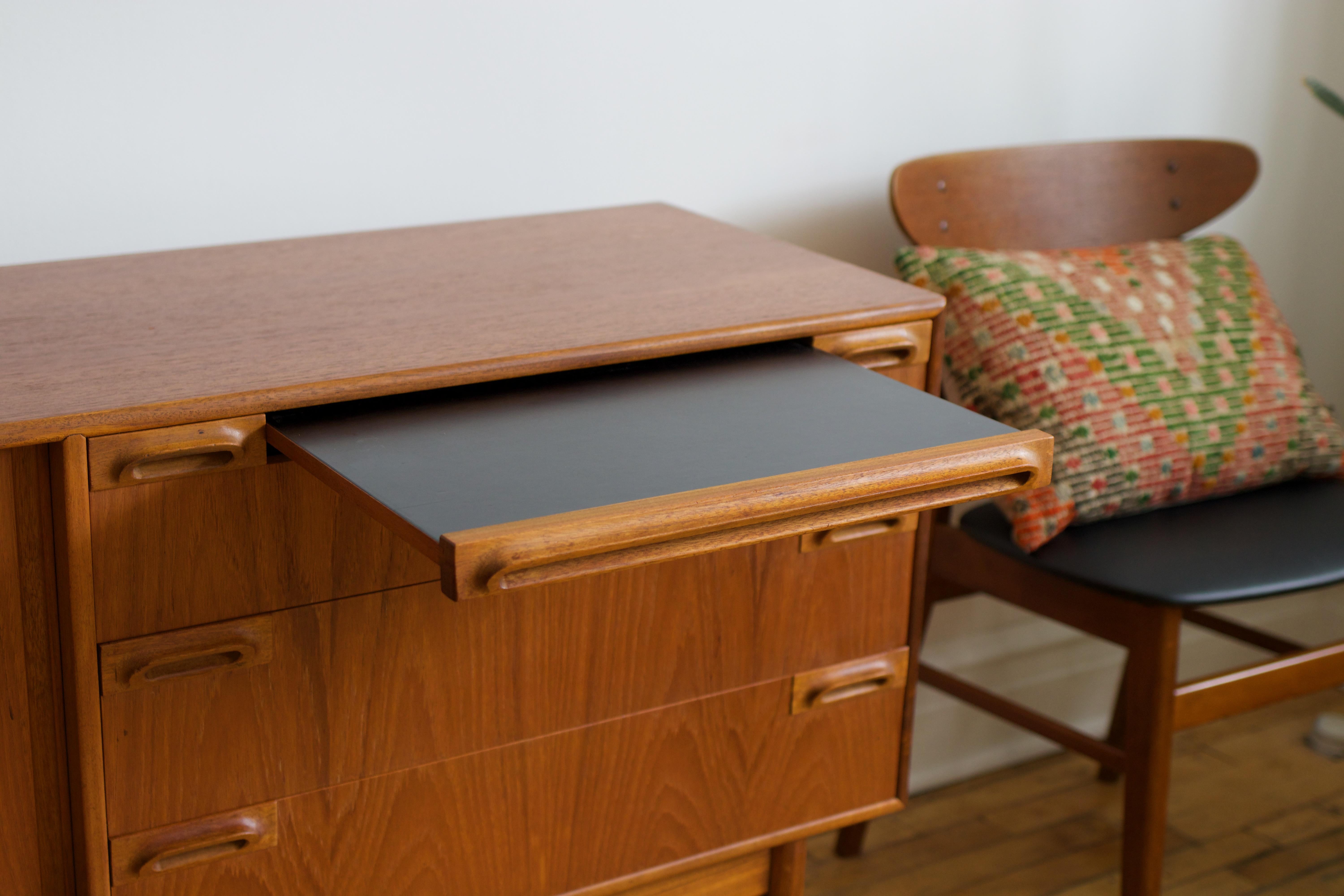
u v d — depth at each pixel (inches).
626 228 55.3
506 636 40.9
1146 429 58.4
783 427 35.2
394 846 41.4
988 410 58.9
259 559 36.9
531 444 34.0
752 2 62.0
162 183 52.8
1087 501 57.3
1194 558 55.9
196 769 37.8
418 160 57.1
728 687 45.3
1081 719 82.9
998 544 58.7
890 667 48.4
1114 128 73.8
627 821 45.1
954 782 78.2
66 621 35.1
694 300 44.2
